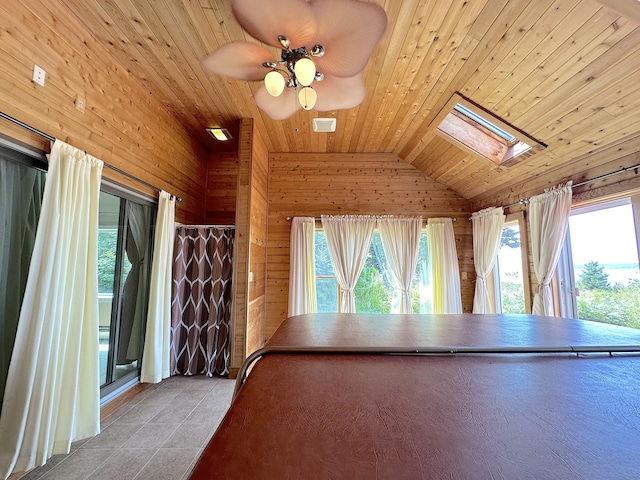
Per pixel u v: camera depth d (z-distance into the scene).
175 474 1.88
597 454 0.56
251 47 1.77
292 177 4.90
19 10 1.76
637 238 2.53
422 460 0.53
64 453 1.94
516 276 4.00
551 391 0.83
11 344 1.83
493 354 1.18
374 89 3.05
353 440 0.59
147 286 3.31
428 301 4.78
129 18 2.18
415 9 2.07
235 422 0.65
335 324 1.84
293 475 0.49
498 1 1.95
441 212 4.87
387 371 0.98
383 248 4.79
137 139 2.95
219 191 4.84
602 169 2.75
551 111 2.57
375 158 4.91
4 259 1.80
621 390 0.84
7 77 1.69
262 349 1.18
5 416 1.65
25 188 1.91
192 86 3.08
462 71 2.63
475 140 3.66
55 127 2.00
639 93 2.11
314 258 4.80
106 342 2.69
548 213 3.19
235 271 3.63
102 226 2.64
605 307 2.81
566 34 1.98
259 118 3.79
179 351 3.66
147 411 2.70
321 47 1.70
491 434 0.61
